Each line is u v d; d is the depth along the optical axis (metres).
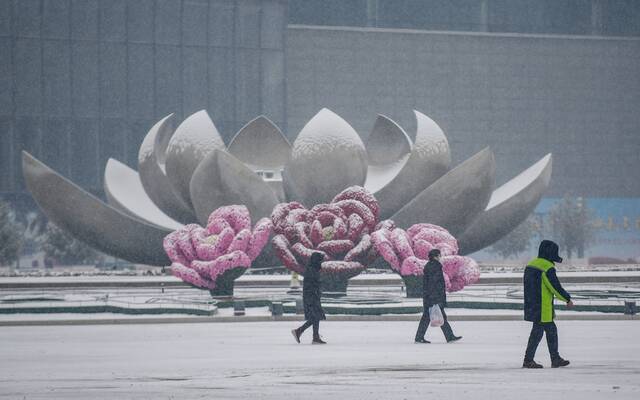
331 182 128.25
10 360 48.53
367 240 98.62
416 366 43.62
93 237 137.62
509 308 83.94
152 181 141.25
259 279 124.38
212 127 135.00
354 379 38.62
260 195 125.56
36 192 134.50
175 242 99.94
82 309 83.81
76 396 33.88
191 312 80.88
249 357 49.03
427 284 56.94
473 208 131.50
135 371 42.75
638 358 46.88
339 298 89.69
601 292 98.94
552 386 35.69
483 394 33.44
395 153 144.12
